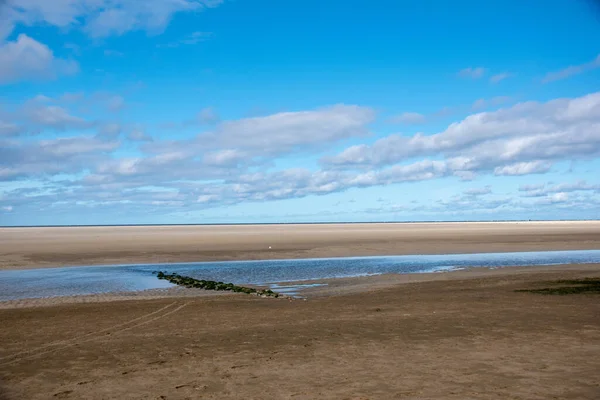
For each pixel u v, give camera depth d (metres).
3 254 46.84
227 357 11.48
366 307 18.55
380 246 55.81
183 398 8.77
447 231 102.50
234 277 31.72
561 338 12.54
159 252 49.12
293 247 54.75
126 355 11.84
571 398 8.26
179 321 16.41
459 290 23.11
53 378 10.12
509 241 64.12
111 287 27.11
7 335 14.41
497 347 11.77
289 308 18.94
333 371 10.17
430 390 8.82
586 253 48.47
